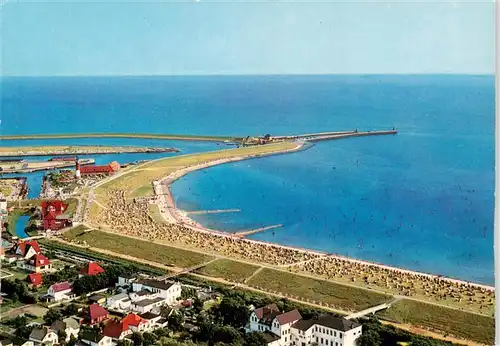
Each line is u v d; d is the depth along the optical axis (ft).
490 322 510.58
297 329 464.65
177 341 456.45
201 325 468.75
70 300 538.88
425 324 510.58
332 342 457.68
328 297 565.12
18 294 540.52
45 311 513.86
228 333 460.14
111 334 460.55
